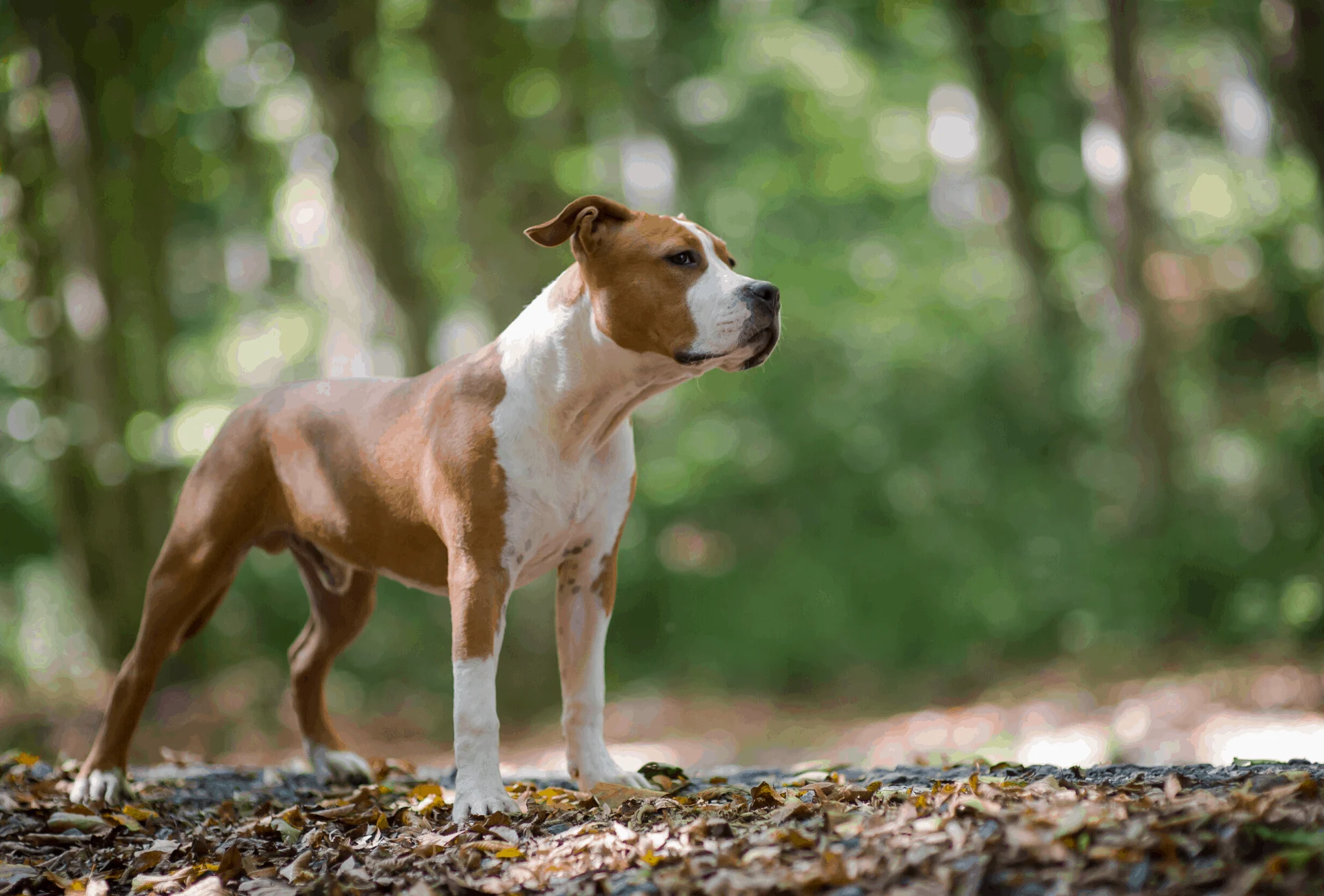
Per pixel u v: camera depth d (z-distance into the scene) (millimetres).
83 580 14750
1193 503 16594
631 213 4211
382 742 14484
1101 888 2852
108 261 14812
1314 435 16109
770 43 21500
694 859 3338
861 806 3830
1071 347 18719
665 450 18406
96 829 4621
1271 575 14969
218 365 21625
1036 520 17141
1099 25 18609
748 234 20781
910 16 20344
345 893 3494
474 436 4254
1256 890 2744
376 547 4707
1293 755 9758
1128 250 17578
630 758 13195
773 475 17969
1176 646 14734
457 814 4070
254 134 17406
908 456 17953
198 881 3887
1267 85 16078
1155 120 21062
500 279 15898
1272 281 18438
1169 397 17328
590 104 16844
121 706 5082
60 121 14430
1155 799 3434
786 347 18641
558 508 4297
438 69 16094
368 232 16172
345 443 4711
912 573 16906
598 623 4578
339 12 15531
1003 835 3127
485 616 4184
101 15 14438
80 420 14828
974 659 16094
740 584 17375
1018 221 19109
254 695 14312
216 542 5012
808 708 15547
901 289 20031
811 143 22141
